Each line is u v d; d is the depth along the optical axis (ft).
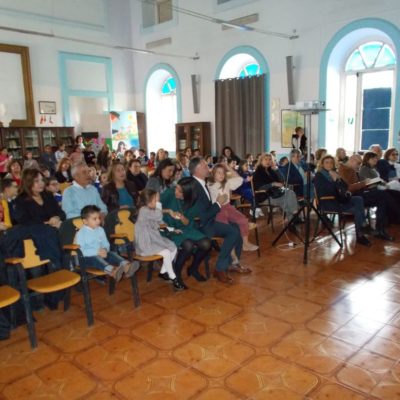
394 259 14.08
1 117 31.71
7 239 9.40
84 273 9.93
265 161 18.80
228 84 32.27
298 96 28.22
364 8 24.31
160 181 14.39
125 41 39.68
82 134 36.94
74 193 12.59
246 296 11.49
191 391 7.40
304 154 23.48
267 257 14.75
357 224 15.78
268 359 8.31
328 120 27.37
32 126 33.37
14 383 7.82
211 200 12.80
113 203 13.76
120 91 39.83
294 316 10.16
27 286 9.07
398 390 7.23
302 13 27.14
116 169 13.87
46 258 10.07
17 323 9.86
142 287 12.46
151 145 40.78
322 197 15.52
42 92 34.40
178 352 8.71
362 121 27.43
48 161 31.78
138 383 7.70
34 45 33.60
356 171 18.53
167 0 36.04
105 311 10.87
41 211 11.32
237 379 7.70
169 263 11.64
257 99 30.58
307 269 13.41
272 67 29.32
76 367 8.29
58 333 9.72
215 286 12.30
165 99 40.47
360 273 12.88
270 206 18.35
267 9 28.96
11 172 18.84
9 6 31.83
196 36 34.24
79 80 36.81
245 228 13.89
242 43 30.96
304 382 7.53
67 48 35.63
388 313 10.15
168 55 36.37
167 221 12.66
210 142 34.91
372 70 26.27
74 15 35.83
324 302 10.89
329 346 8.71
